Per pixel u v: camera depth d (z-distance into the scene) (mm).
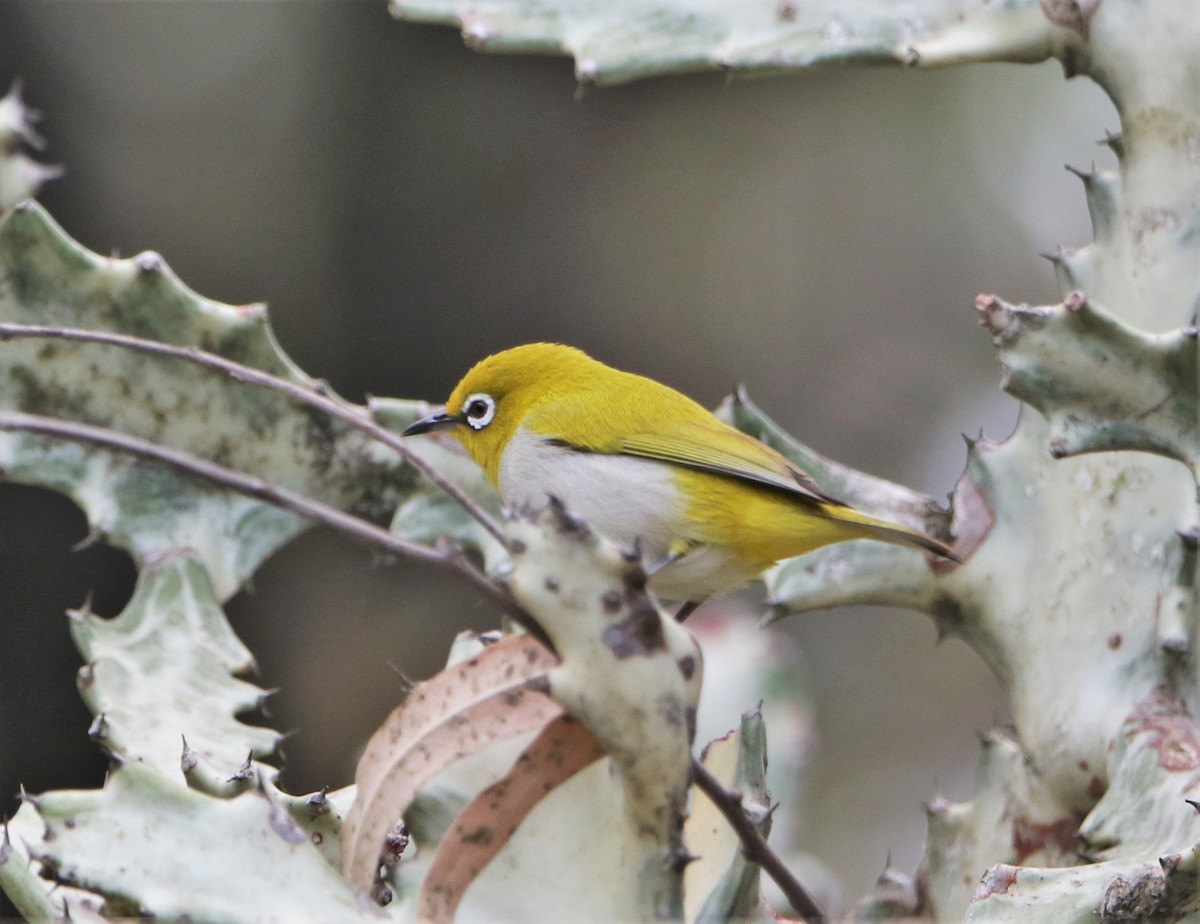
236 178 17609
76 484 7320
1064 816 6781
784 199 20328
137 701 6684
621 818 4922
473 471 7766
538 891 4922
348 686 17016
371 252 18328
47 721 14633
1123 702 6535
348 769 14617
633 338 19703
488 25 7496
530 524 4449
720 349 19938
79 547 7320
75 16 16953
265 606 16938
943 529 7402
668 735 4512
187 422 7449
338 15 17922
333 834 5352
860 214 20438
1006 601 7094
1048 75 20297
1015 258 20344
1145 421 5586
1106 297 7074
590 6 7504
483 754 5246
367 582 17344
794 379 20094
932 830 7164
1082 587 6793
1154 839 5926
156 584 7246
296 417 7559
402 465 7770
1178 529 6523
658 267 19719
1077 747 6637
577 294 19281
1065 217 20281
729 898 5195
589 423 9641
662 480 9289
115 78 17172
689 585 9539
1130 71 6934
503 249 18938
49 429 4332
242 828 4730
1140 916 5113
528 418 9898
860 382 20078
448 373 18562
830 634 19969
